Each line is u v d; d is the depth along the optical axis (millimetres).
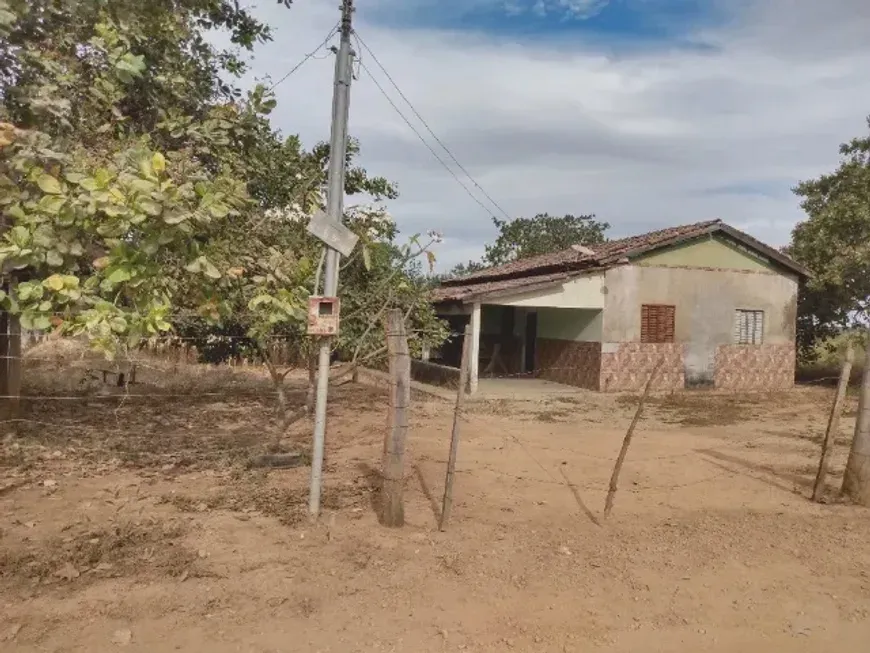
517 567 5168
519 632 4246
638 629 4348
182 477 7324
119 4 5852
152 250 4289
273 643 4000
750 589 4969
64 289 4254
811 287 18328
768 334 18078
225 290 5938
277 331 7887
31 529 5539
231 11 9180
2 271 4406
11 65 5633
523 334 20328
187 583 4664
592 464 8594
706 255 17375
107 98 5988
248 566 4977
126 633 4000
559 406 14133
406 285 8727
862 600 4848
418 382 17938
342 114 5820
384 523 5887
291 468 7820
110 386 13430
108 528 5617
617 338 16578
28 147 4445
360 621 4297
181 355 17672
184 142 6965
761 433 11367
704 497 7207
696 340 17344
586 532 5980
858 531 6215
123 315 4414
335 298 5668
